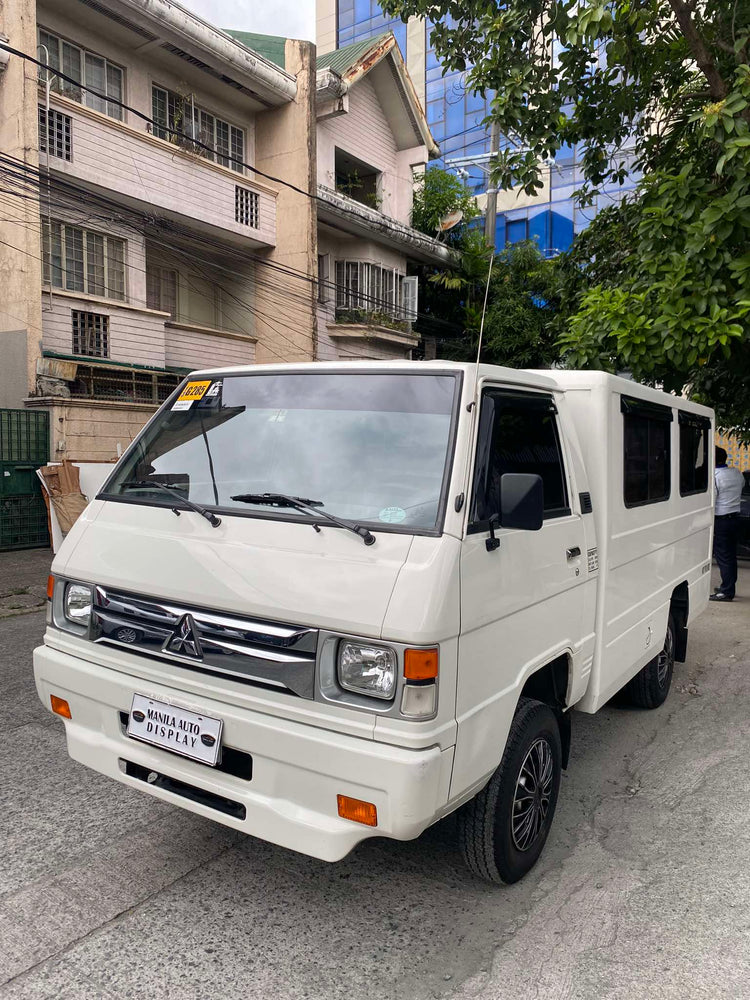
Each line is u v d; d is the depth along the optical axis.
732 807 3.80
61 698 3.04
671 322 6.66
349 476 2.79
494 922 2.81
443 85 26.20
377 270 19.06
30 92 11.27
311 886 3.00
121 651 2.86
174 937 2.66
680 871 3.19
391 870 3.15
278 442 3.04
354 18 30.02
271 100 15.79
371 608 2.33
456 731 2.41
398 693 2.27
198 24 13.40
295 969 2.51
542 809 3.20
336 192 16.86
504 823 2.87
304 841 2.39
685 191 6.92
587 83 7.90
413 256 20.14
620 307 7.27
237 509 2.84
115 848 3.24
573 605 3.38
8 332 11.89
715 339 6.45
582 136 8.27
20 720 4.69
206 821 3.50
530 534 2.98
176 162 13.94
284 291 16.50
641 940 2.71
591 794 3.95
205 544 2.76
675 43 8.01
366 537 2.49
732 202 6.39
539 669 3.14
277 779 2.44
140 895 2.90
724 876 3.15
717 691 5.73
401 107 19.48
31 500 11.86
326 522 2.60
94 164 12.44
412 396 2.86
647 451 4.54
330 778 2.34
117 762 2.88
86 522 3.19
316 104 16.81
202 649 2.61
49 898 2.87
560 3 6.93
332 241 18.56
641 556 4.36
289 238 16.33
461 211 21.00
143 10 12.48
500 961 2.58
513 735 2.91
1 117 11.42
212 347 15.77
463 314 21.73
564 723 3.52
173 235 14.62
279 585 2.50
